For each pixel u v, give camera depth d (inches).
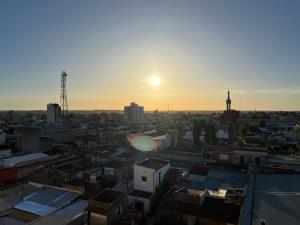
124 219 1111.6
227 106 4190.5
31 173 1638.8
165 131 3321.9
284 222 846.5
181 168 1796.3
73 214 1028.5
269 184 1284.4
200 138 2906.0
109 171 1711.4
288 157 1948.8
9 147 2443.4
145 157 2159.2
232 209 1043.9
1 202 1251.2
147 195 1326.3
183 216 1066.1
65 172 1523.1
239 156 1873.8
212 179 1534.2
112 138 3048.7
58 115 5502.0
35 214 1066.7
